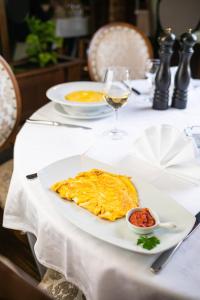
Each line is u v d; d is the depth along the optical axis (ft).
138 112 4.08
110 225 2.06
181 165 2.80
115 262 1.86
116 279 1.87
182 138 2.96
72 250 2.10
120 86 3.53
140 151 2.99
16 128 4.92
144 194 2.37
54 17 11.41
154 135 3.05
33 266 4.56
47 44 9.18
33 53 8.73
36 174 2.64
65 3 11.90
